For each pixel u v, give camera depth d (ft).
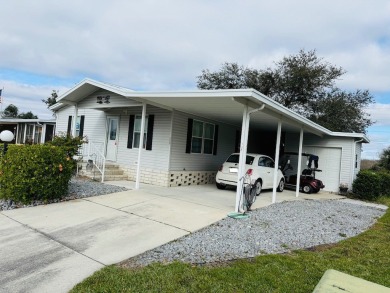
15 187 22.25
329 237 19.08
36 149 23.21
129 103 32.12
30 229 17.02
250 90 21.30
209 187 37.78
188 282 11.14
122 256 13.60
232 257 14.16
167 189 32.76
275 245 16.43
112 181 35.47
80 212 20.80
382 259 15.43
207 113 35.70
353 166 45.96
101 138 43.34
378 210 32.94
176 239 16.29
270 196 35.04
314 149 49.73
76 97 36.91
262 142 56.70
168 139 35.60
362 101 77.41
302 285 11.53
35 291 10.26
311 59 77.87
